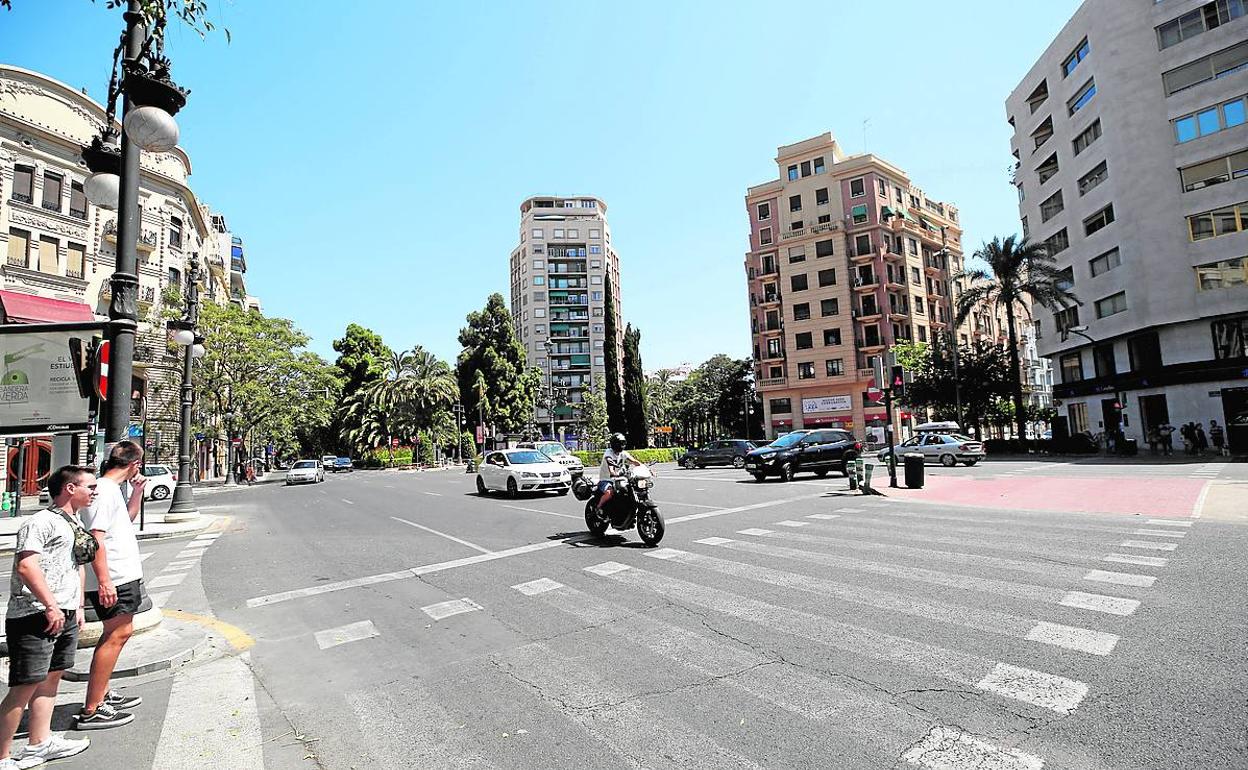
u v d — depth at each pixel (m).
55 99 28.28
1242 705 3.40
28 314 25.25
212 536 13.23
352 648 5.23
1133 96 29.36
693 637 4.99
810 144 56.00
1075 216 34.34
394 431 59.53
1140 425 30.20
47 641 3.36
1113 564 6.70
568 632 5.30
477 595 6.73
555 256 98.19
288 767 3.29
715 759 3.12
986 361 36.75
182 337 15.86
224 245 59.12
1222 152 26.84
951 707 3.56
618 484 9.41
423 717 3.82
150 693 4.41
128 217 5.62
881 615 5.28
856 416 51.28
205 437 34.53
